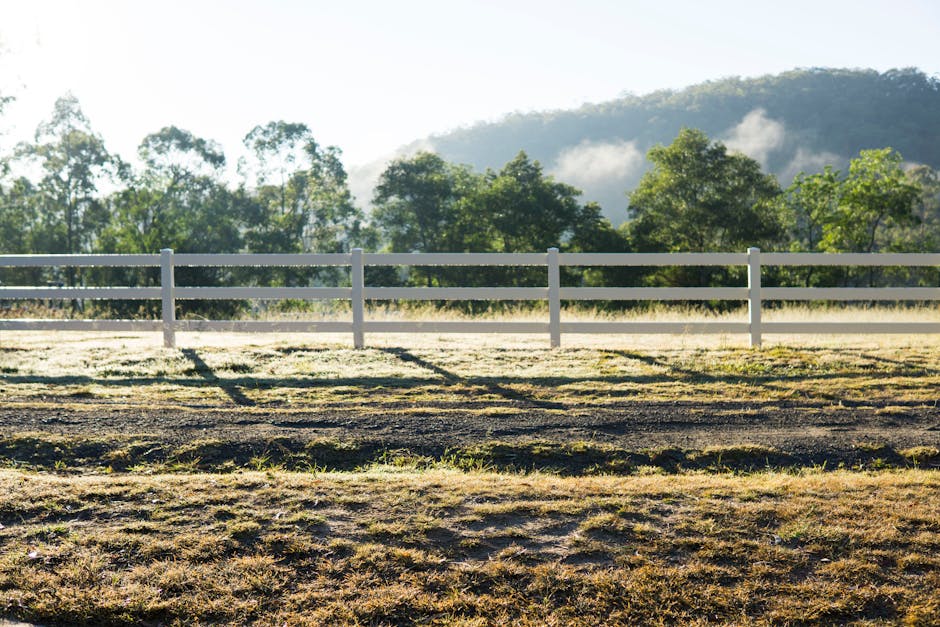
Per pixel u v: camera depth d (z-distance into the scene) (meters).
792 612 3.96
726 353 11.03
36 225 58.69
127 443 6.79
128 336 12.98
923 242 56.91
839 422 7.62
